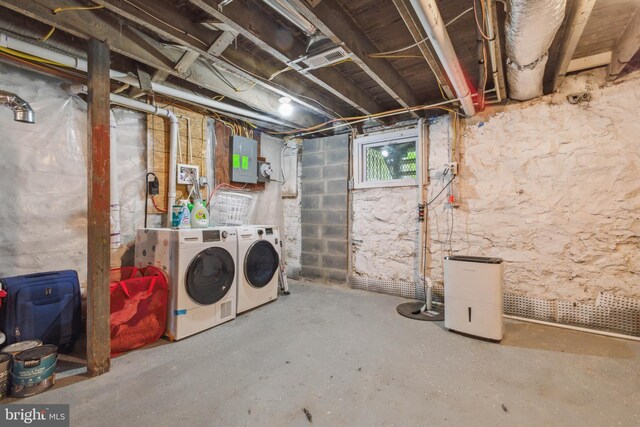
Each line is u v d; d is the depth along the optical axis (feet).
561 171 8.26
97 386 5.42
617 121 7.58
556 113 8.30
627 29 6.19
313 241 13.34
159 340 7.36
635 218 7.43
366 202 12.03
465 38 6.68
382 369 5.97
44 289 6.41
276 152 14.06
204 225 9.28
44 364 5.26
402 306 9.83
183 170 9.96
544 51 5.94
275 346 7.00
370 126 12.01
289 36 6.51
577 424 4.40
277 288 10.68
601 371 5.83
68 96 7.59
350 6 5.70
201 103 9.21
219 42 6.21
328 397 5.09
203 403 4.95
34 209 7.09
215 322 8.23
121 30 6.02
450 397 5.07
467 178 9.73
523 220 8.80
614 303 7.67
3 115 6.64
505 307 9.06
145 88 7.41
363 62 6.66
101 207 5.82
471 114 9.02
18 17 5.59
